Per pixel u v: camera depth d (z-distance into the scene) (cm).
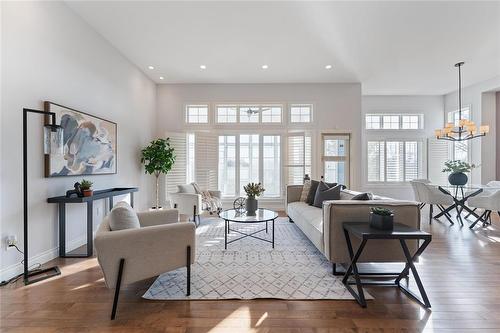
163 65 502
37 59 274
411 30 369
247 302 205
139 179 527
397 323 177
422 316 185
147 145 561
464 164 478
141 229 200
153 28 367
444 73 544
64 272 260
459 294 216
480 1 302
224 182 626
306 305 200
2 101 237
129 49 434
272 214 367
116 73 435
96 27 366
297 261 289
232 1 305
